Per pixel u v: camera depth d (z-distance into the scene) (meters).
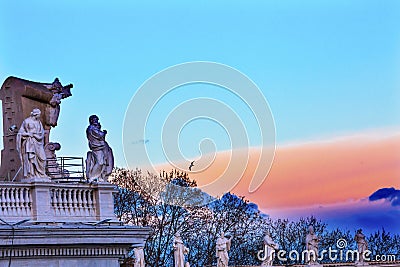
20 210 65.06
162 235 129.25
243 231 134.50
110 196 67.50
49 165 69.50
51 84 72.00
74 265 65.69
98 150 67.69
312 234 105.31
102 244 66.19
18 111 70.44
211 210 132.88
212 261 131.00
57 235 64.62
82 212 66.75
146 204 127.06
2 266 63.75
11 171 69.81
